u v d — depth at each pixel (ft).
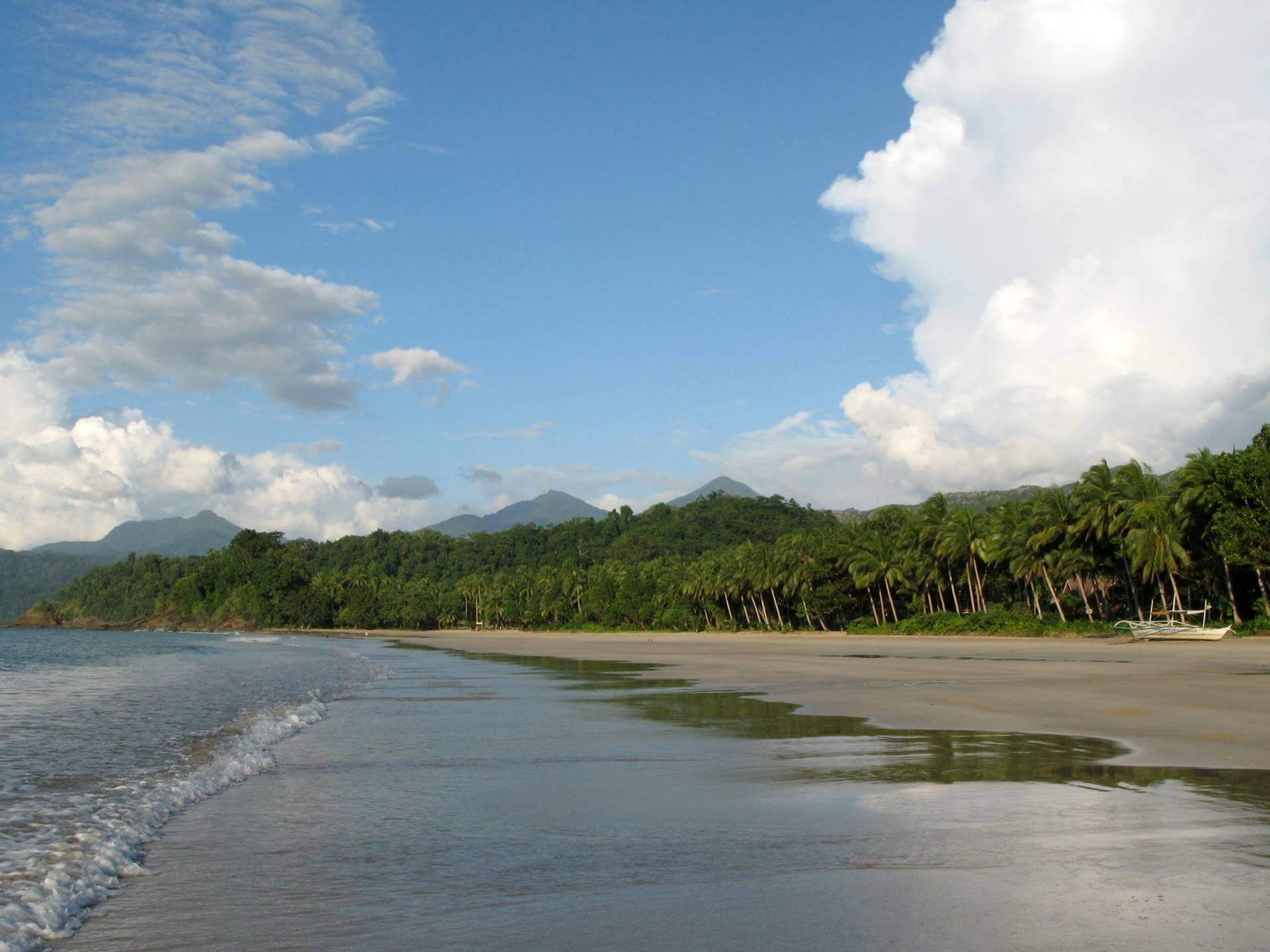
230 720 81.92
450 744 62.18
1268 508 189.16
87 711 90.89
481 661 199.93
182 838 35.81
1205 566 217.77
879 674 129.29
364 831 36.45
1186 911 24.31
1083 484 240.32
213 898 27.68
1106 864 28.91
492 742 63.26
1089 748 54.75
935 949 21.74
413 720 77.92
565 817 38.27
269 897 27.63
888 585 307.78
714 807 39.73
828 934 23.02
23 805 43.09
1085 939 22.22
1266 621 200.54
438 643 355.77
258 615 634.43
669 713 81.71
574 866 30.45
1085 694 88.28
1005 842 32.09
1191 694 85.35
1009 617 256.52
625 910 25.46
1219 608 216.33
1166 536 211.20
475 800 42.45
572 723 74.54
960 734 62.54
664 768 50.93
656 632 438.81
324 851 33.27
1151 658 156.97
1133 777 44.57
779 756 54.39
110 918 25.90
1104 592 257.14
